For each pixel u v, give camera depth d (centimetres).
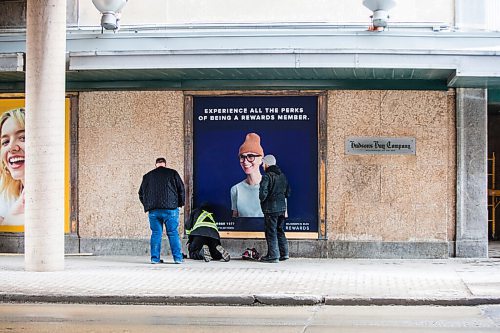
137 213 1556
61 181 1317
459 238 1502
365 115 1505
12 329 877
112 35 1462
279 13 1534
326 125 1509
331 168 1510
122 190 1559
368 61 1351
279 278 1234
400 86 1498
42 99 1288
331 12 1525
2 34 1568
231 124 1532
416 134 1498
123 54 1397
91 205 1567
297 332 861
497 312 996
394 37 1398
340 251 1505
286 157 1519
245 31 1459
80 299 1084
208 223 1482
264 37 1423
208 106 1538
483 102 1500
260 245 1522
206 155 1539
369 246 1502
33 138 1295
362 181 1505
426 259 1489
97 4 1467
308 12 1529
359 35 1406
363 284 1170
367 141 1502
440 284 1170
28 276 1255
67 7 1580
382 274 1278
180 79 1534
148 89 1549
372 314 985
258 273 1291
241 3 1542
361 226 1505
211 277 1245
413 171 1500
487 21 1505
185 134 1540
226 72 1439
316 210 1509
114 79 1541
